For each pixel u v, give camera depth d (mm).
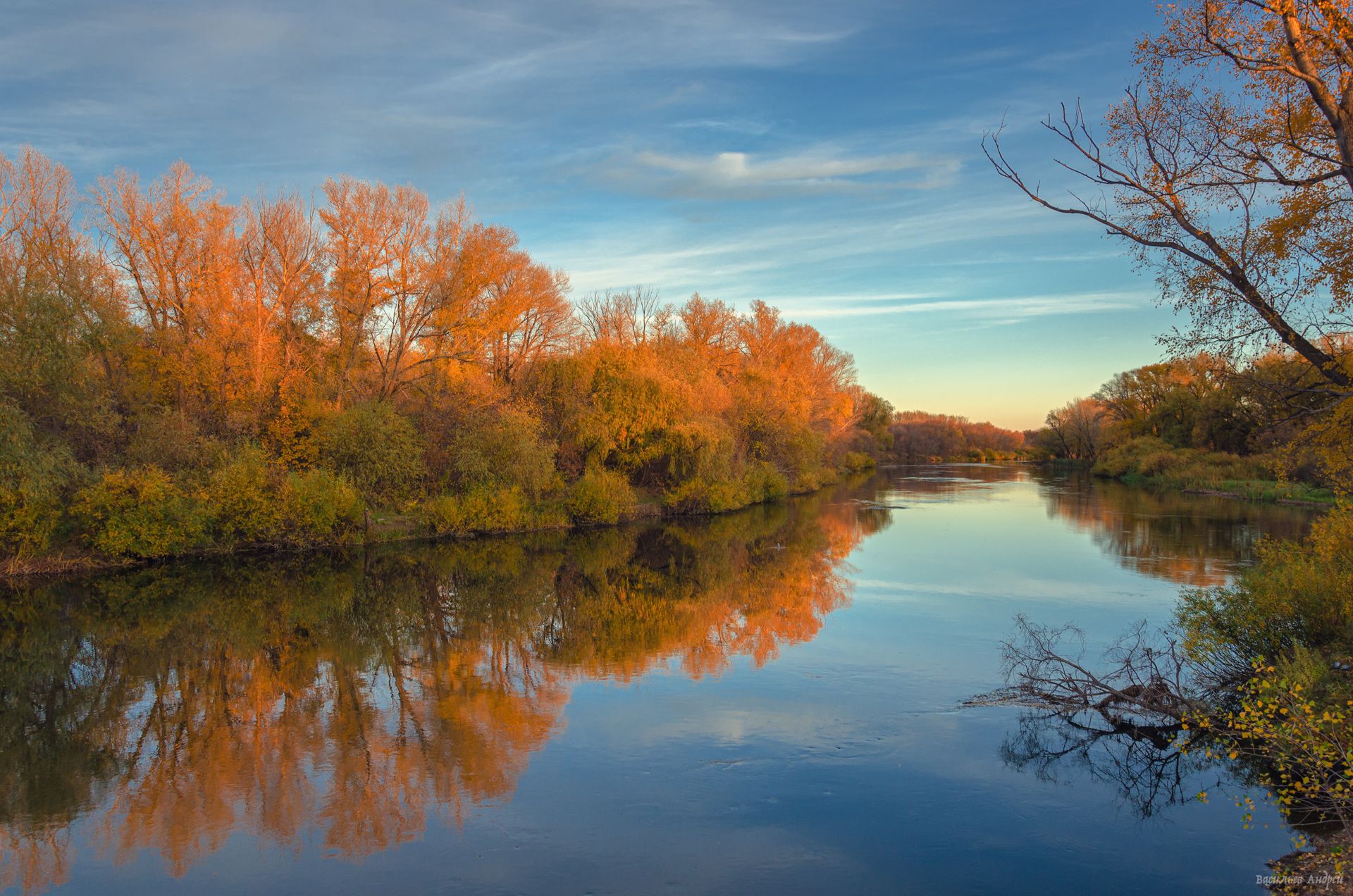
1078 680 12312
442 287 33781
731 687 13445
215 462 26375
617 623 18484
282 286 31188
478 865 7949
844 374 73375
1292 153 10781
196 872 7875
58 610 19297
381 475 29984
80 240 25984
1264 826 8570
